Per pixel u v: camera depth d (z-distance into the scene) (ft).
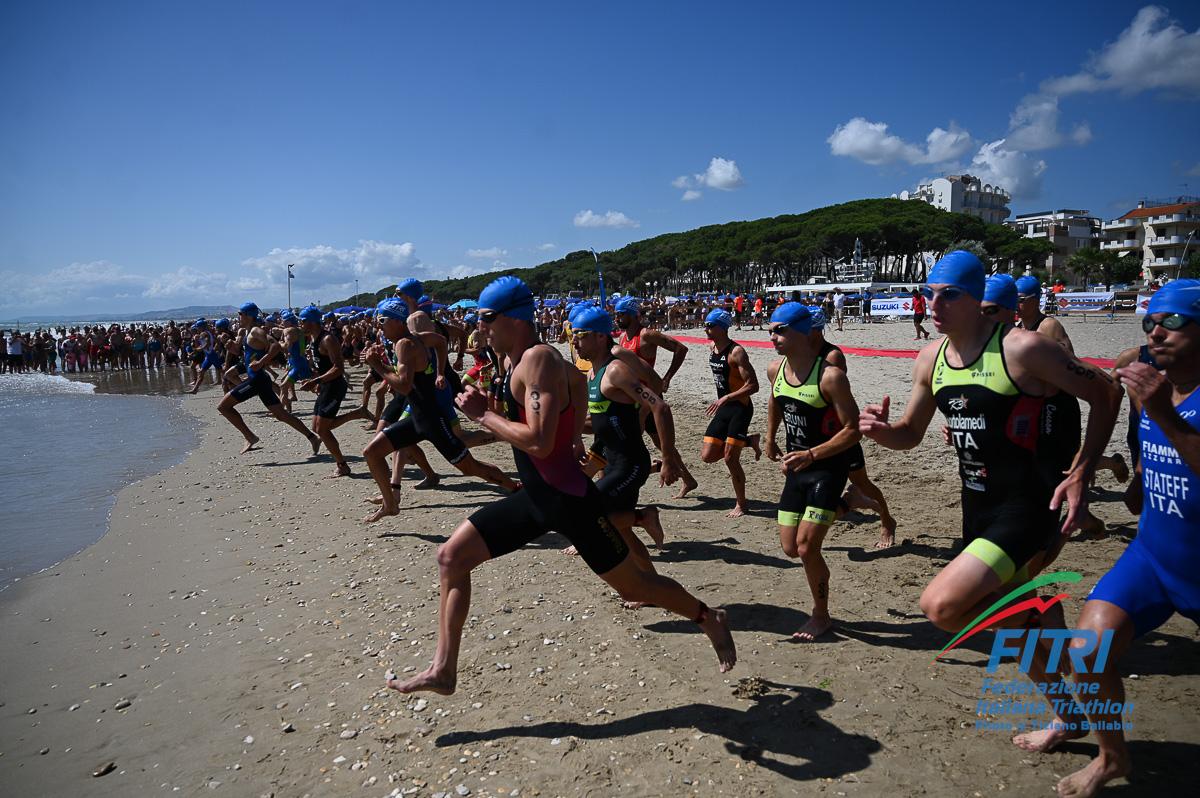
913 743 10.11
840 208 386.73
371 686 12.51
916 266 310.04
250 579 18.60
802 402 13.61
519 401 10.68
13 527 24.90
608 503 15.51
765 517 22.17
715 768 9.71
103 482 31.91
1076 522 8.55
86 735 11.68
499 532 10.78
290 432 43.52
